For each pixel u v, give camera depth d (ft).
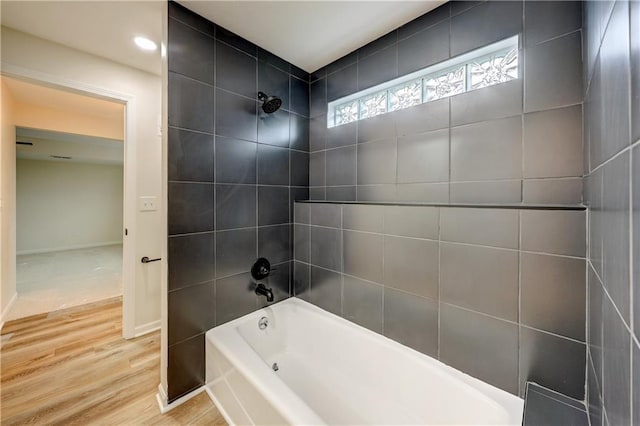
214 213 5.44
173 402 4.88
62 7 4.64
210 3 4.75
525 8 3.97
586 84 3.20
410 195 5.31
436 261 4.50
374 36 5.73
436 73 5.18
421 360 4.51
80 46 5.87
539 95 3.85
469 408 3.82
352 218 5.78
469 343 4.15
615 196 1.78
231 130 5.67
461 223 4.21
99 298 9.72
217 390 4.91
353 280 5.78
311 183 7.39
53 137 12.89
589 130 3.00
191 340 5.15
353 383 5.27
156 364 5.97
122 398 4.98
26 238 18.83
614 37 1.79
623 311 1.57
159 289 7.57
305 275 6.86
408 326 4.87
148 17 4.95
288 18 5.16
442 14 4.82
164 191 4.83
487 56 4.55
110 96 6.52
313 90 7.27
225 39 5.49
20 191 18.62
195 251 5.17
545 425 2.99
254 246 6.19
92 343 6.75
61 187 20.15
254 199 6.16
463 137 4.60
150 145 7.29
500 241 3.85
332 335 5.76
